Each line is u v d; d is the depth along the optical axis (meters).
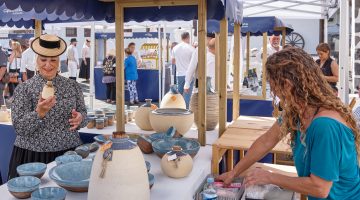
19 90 2.15
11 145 3.08
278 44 6.40
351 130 1.28
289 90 1.31
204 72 2.36
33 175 1.67
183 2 2.44
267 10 7.45
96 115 3.03
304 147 1.33
